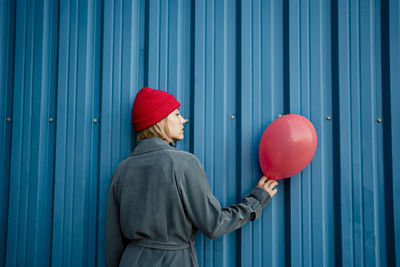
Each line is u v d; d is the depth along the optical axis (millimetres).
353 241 1445
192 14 1569
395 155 1455
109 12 1560
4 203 1564
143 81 1558
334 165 1506
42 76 1581
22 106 1575
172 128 1284
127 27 1552
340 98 1498
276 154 1258
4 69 1604
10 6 1619
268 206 1460
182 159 1149
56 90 1591
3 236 1552
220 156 1485
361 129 1494
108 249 1263
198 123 1494
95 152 1541
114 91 1525
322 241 1446
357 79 1511
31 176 1540
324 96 1533
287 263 1454
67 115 1551
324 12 1561
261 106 1515
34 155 1549
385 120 1496
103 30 1556
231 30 1566
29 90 1577
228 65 1549
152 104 1251
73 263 1483
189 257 1169
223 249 1438
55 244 1495
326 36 1560
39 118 1562
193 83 1525
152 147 1202
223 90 1512
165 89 1525
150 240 1130
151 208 1110
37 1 1605
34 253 1504
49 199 1552
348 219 1447
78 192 1512
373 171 1472
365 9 1531
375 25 1542
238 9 1561
